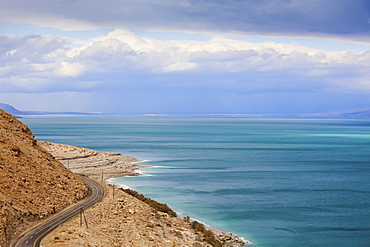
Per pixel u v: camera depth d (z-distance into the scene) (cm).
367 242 6800
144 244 5741
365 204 9194
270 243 6712
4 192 6334
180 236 6469
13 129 9594
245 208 8819
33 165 8100
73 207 7169
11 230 5394
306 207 8900
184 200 9575
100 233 5897
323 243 6738
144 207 7825
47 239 5234
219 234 6894
